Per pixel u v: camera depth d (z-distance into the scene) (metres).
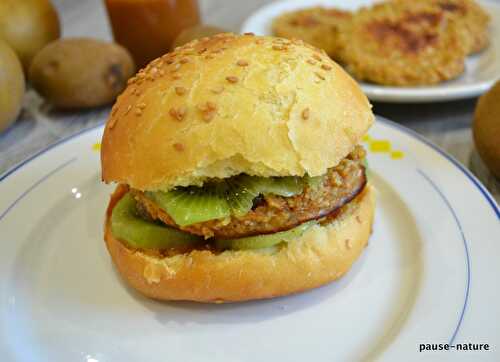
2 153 0.25
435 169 0.21
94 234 0.20
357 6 0.38
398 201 0.20
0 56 0.24
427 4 0.34
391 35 0.31
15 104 0.25
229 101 0.15
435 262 0.17
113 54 0.28
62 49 0.27
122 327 0.16
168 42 0.33
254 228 0.16
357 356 0.15
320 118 0.15
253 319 0.16
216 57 0.16
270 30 0.34
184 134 0.15
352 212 0.17
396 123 0.26
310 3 0.38
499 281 0.16
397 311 0.16
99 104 0.29
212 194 0.15
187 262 0.16
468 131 0.26
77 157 0.23
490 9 0.35
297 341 0.15
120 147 0.16
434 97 0.26
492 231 0.18
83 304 0.17
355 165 0.17
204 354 0.15
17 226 0.20
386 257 0.18
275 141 0.15
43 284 0.18
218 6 0.43
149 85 0.16
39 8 0.30
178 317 0.16
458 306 0.15
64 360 0.15
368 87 0.27
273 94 0.15
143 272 0.16
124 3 0.31
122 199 0.18
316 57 0.17
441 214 0.19
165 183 0.15
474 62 0.31
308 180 0.16
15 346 0.15
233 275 0.15
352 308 0.16
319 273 0.16
